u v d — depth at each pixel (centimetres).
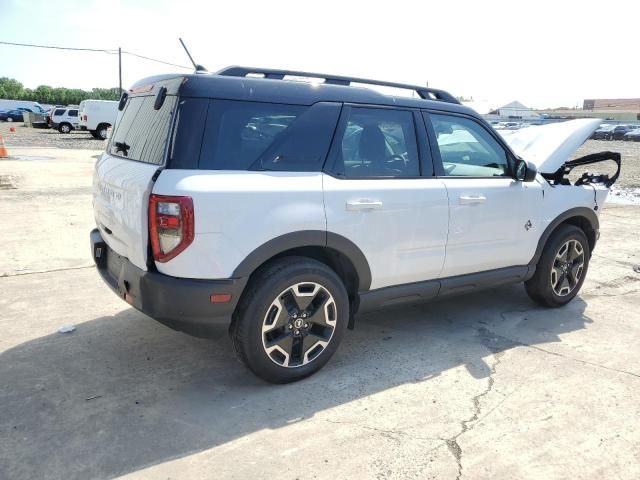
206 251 305
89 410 317
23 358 380
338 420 315
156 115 335
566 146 508
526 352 415
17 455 274
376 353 407
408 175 391
